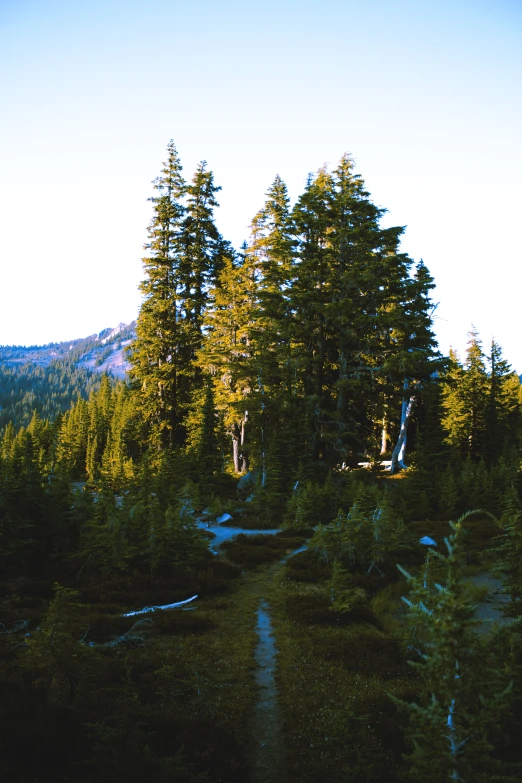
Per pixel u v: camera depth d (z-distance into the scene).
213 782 5.86
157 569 14.93
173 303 42.81
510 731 6.14
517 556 8.87
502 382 52.75
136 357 42.59
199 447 31.59
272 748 7.14
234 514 25.33
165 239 45.00
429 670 5.15
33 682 7.24
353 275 32.91
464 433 44.31
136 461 43.44
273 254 40.16
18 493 16.97
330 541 16.52
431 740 5.02
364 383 33.03
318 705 8.04
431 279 37.75
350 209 36.66
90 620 10.84
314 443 33.94
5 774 5.52
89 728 6.42
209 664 9.46
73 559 15.28
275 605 13.20
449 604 5.22
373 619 12.39
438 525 22.30
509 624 7.23
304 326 34.69
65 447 55.22
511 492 21.41
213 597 13.75
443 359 34.34
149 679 8.38
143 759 5.65
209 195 47.50
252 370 33.97
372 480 31.56
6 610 11.20
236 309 40.28
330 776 6.07
